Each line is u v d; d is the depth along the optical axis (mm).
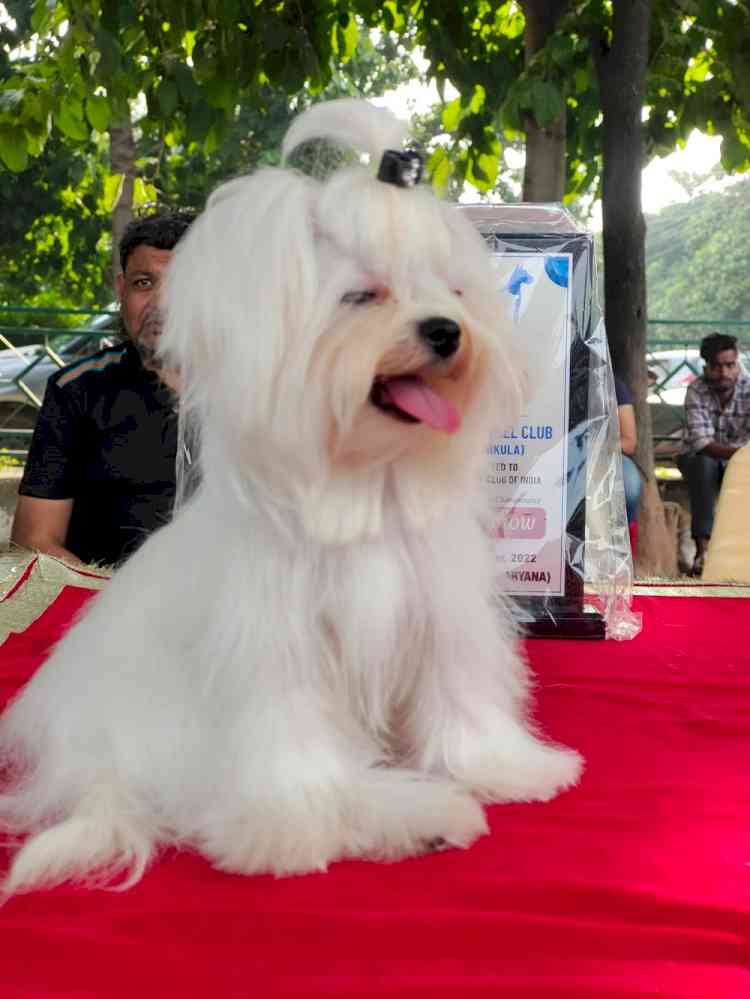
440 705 1860
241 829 1580
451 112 6977
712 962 1276
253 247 1605
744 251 21719
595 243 2568
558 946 1305
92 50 5695
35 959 1269
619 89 5609
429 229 1710
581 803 1770
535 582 2670
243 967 1256
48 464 3660
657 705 2217
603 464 2650
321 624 1711
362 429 1647
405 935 1325
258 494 1651
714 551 3537
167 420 3627
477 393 1775
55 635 2617
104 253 15523
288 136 1835
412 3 6648
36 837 1595
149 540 1941
